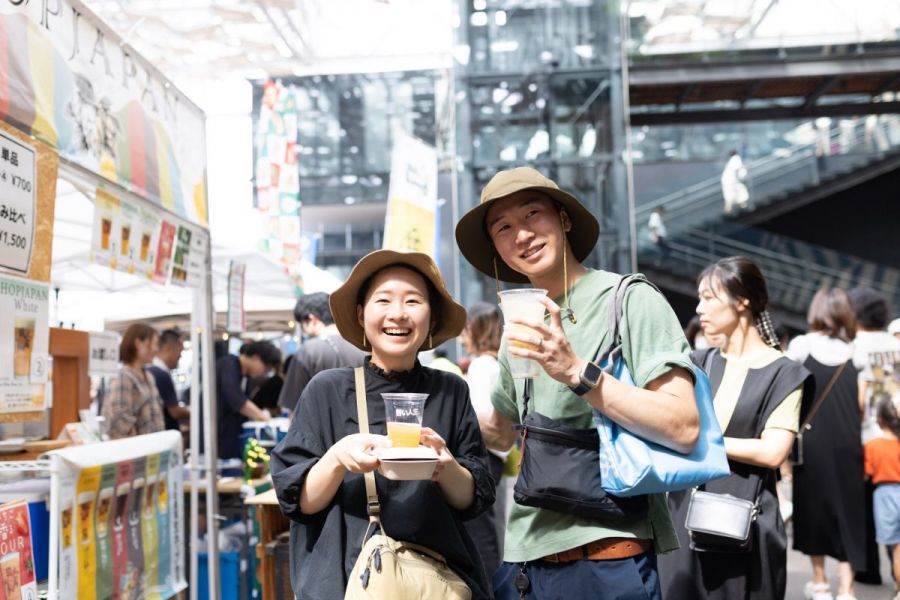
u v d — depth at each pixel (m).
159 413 5.44
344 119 25.59
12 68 2.11
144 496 2.90
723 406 2.71
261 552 3.93
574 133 10.62
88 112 2.58
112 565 2.61
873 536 4.95
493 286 9.52
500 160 10.59
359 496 1.83
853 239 20.02
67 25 2.45
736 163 16.97
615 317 1.94
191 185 3.64
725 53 15.39
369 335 1.93
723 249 16.14
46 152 2.29
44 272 2.28
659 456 1.80
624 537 1.90
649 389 1.84
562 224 2.10
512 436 2.49
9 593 2.06
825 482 4.57
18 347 2.13
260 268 7.13
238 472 5.56
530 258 2.03
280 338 12.08
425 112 25.58
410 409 1.62
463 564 1.88
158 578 3.00
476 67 10.72
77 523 2.40
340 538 1.80
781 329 5.96
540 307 1.77
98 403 7.16
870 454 4.86
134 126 2.97
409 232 6.53
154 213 3.21
